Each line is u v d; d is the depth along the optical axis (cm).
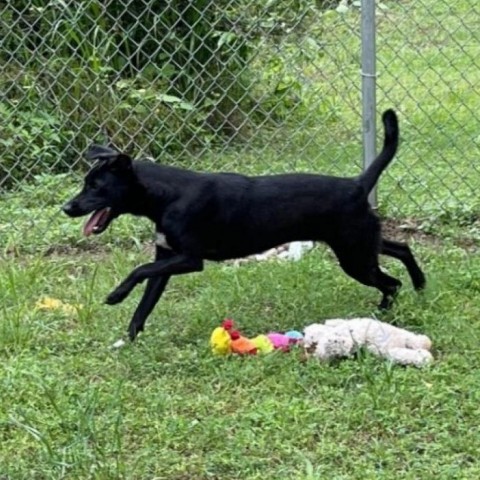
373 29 984
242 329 843
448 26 1417
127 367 775
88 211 795
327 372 745
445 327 817
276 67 1222
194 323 845
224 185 812
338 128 1219
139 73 1205
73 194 1116
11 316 847
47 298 903
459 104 1317
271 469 631
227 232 812
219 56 1216
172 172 809
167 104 1214
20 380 747
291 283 914
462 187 1109
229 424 682
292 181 824
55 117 1189
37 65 1202
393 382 721
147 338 823
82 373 771
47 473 630
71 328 852
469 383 723
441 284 889
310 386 734
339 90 1263
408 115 1276
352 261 836
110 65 1212
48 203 1113
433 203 1062
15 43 1197
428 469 622
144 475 628
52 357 798
